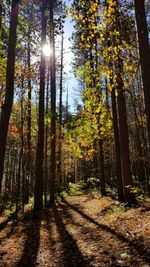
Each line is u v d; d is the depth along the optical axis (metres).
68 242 8.63
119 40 7.57
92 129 13.82
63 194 24.55
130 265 5.89
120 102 13.60
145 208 10.79
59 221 12.24
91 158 24.64
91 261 6.61
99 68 8.47
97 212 12.98
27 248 8.70
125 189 12.84
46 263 7.05
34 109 21.91
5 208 19.94
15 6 7.61
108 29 7.52
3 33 11.05
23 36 11.40
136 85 16.20
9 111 7.05
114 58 7.96
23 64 15.02
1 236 11.04
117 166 15.09
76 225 10.95
